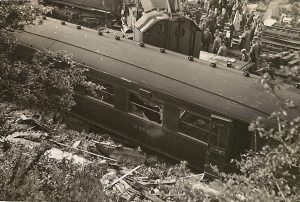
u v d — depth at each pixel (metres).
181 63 13.68
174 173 12.80
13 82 9.84
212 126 11.95
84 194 9.70
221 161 12.03
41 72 10.16
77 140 13.95
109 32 17.83
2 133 11.93
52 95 10.45
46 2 26.95
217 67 13.29
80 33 16.47
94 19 25.42
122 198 11.12
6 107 11.88
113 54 14.83
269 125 10.88
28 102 10.20
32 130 13.40
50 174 10.15
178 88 12.81
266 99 11.55
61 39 16.27
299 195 6.50
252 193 6.50
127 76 13.85
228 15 29.61
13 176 8.88
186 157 13.14
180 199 7.94
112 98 14.80
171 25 15.80
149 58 14.20
